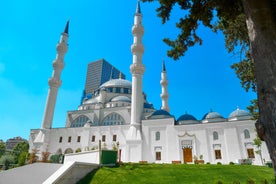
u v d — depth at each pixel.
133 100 53.06
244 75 18.36
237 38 16.91
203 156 42.44
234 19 13.09
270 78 6.59
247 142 40.78
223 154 41.47
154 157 45.75
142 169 20.89
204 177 19.25
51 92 62.59
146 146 47.31
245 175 20.64
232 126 42.88
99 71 171.25
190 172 21.03
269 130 6.04
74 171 15.39
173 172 20.53
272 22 7.47
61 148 57.66
